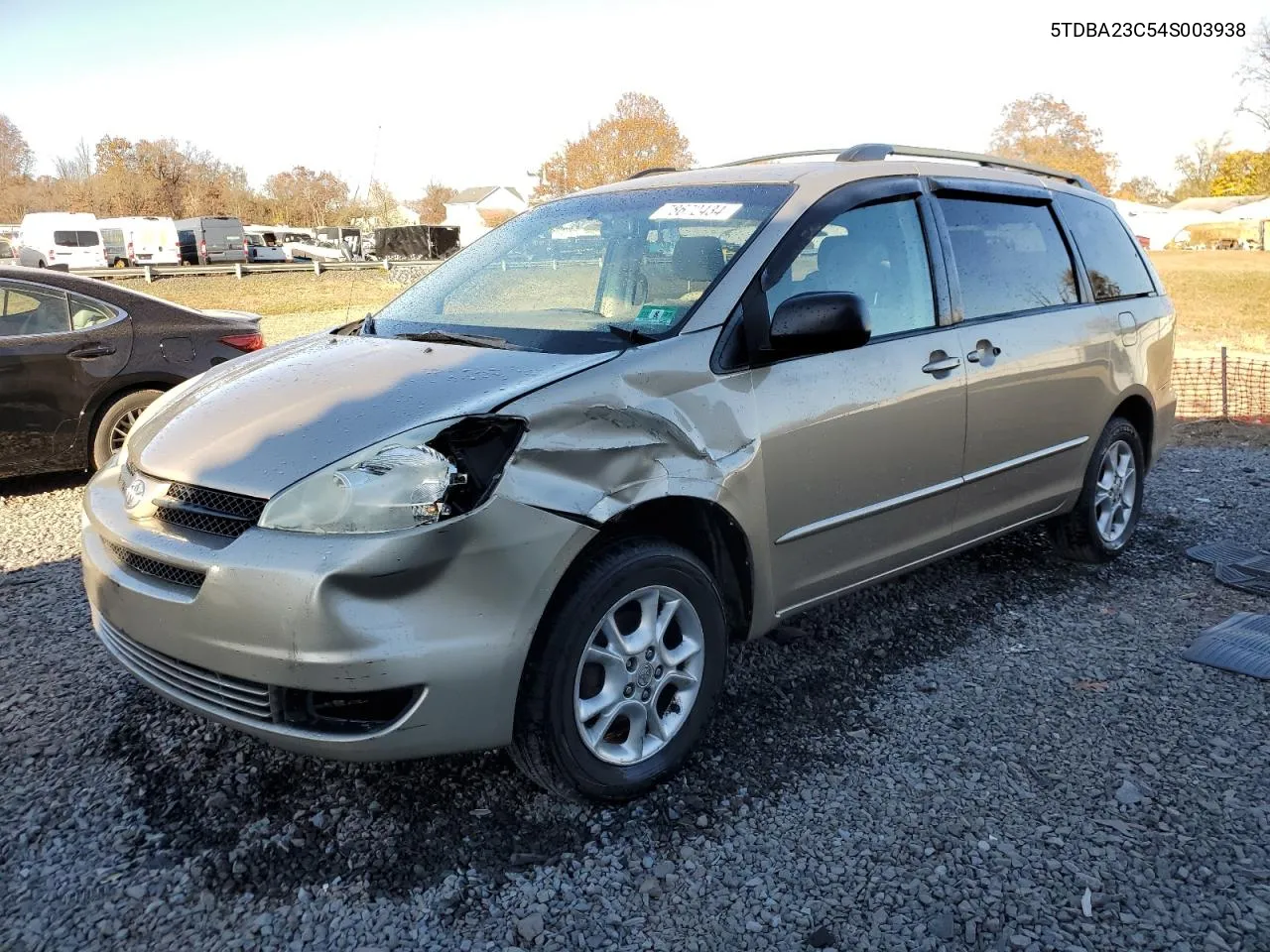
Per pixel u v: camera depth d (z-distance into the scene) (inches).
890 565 144.5
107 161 2566.4
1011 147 2442.2
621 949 91.7
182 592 102.0
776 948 91.8
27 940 92.6
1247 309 920.3
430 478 96.7
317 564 94.0
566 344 120.3
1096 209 191.5
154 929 94.0
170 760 121.7
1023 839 106.7
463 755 123.0
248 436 108.2
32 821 110.0
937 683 142.3
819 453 126.9
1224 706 134.9
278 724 98.9
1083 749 124.6
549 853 105.1
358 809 112.0
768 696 138.3
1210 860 102.8
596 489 104.7
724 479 115.3
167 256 1743.4
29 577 187.8
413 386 111.3
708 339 118.9
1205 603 172.4
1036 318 163.3
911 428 138.9
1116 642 156.2
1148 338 191.0
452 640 96.9
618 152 2261.3
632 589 108.8
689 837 107.8
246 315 294.8
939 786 116.6
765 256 126.3
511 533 99.2
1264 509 228.8
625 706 111.3
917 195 149.9
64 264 1422.2
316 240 2130.9
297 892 99.0
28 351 243.9
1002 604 171.5
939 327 145.8
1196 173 3496.6
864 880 100.7
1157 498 239.8
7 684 141.6
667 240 134.5
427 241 1417.3
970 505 154.9
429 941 92.7
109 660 149.2
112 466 127.2
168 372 262.7
